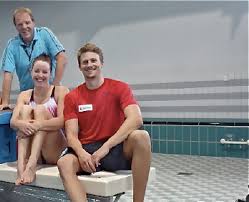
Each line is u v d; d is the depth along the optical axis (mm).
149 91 6277
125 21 6363
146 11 6211
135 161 2510
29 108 2971
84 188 2463
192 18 5914
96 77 2719
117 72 6469
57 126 2871
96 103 2713
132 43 6340
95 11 6543
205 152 5914
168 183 4180
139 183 2525
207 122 5883
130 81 6402
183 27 5980
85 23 6625
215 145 5836
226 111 5754
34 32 3625
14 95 7016
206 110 5895
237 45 5656
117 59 6457
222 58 5758
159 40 6156
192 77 5965
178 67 6055
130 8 6312
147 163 2504
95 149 2668
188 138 6027
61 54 3727
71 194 2402
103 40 6527
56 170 2777
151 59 6230
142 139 2488
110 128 2713
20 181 2668
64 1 6719
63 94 3080
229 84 5723
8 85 3707
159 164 5273
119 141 2559
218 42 5773
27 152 2863
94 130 2719
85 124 2742
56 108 3062
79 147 2596
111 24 6453
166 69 6137
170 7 6043
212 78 5832
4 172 2873
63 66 3752
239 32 5637
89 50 2707
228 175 4531
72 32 6715
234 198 3559
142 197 2551
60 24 6781
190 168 4980
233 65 5695
